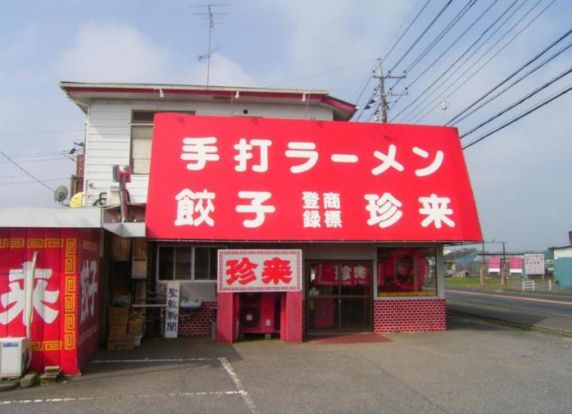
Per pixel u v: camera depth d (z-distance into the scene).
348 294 14.41
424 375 9.32
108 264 12.54
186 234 12.86
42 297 9.16
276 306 13.53
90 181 15.17
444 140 15.18
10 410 7.20
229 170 13.77
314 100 16.36
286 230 13.28
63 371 9.14
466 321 18.06
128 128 15.50
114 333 11.80
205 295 14.05
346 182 14.13
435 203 14.34
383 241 13.66
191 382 8.79
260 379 9.01
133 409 7.27
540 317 19.28
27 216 8.71
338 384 8.68
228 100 16.05
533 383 8.74
